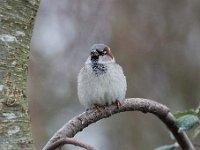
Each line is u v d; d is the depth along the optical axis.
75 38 12.68
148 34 13.20
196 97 13.45
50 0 12.87
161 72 13.24
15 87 3.38
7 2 3.42
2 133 3.27
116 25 12.89
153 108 4.60
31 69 12.31
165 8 13.62
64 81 12.39
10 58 3.40
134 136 12.63
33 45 12.63
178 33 13.62
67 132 3.87
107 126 12.78
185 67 13.54
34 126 11.66
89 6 12.86
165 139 12.59
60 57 12.59
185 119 4.61
